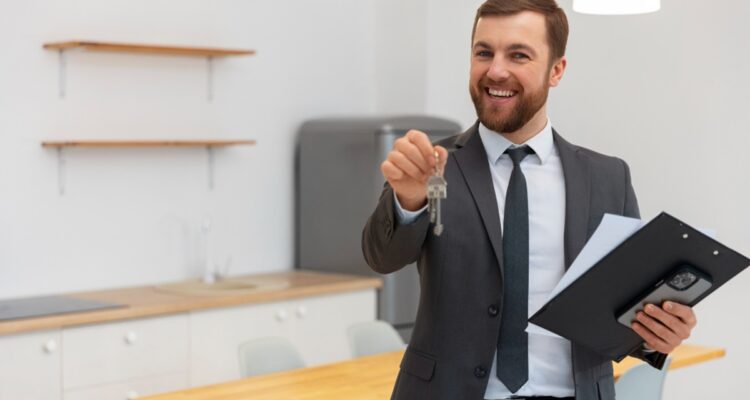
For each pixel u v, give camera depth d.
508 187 1.92
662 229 1.60
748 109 4.50
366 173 4.98
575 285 1.66
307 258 5.28
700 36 4.61
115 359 3.94
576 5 3.02
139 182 4.69
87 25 4.49
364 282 4.85
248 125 5.12
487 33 1.83
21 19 4.27
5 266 4.26
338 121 5.12
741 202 4.54
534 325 1.79
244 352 3.33
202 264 4.95
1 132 4.23
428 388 1.85
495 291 1.84
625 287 1.69
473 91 1.87
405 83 5.52
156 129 4.75
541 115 1.94
